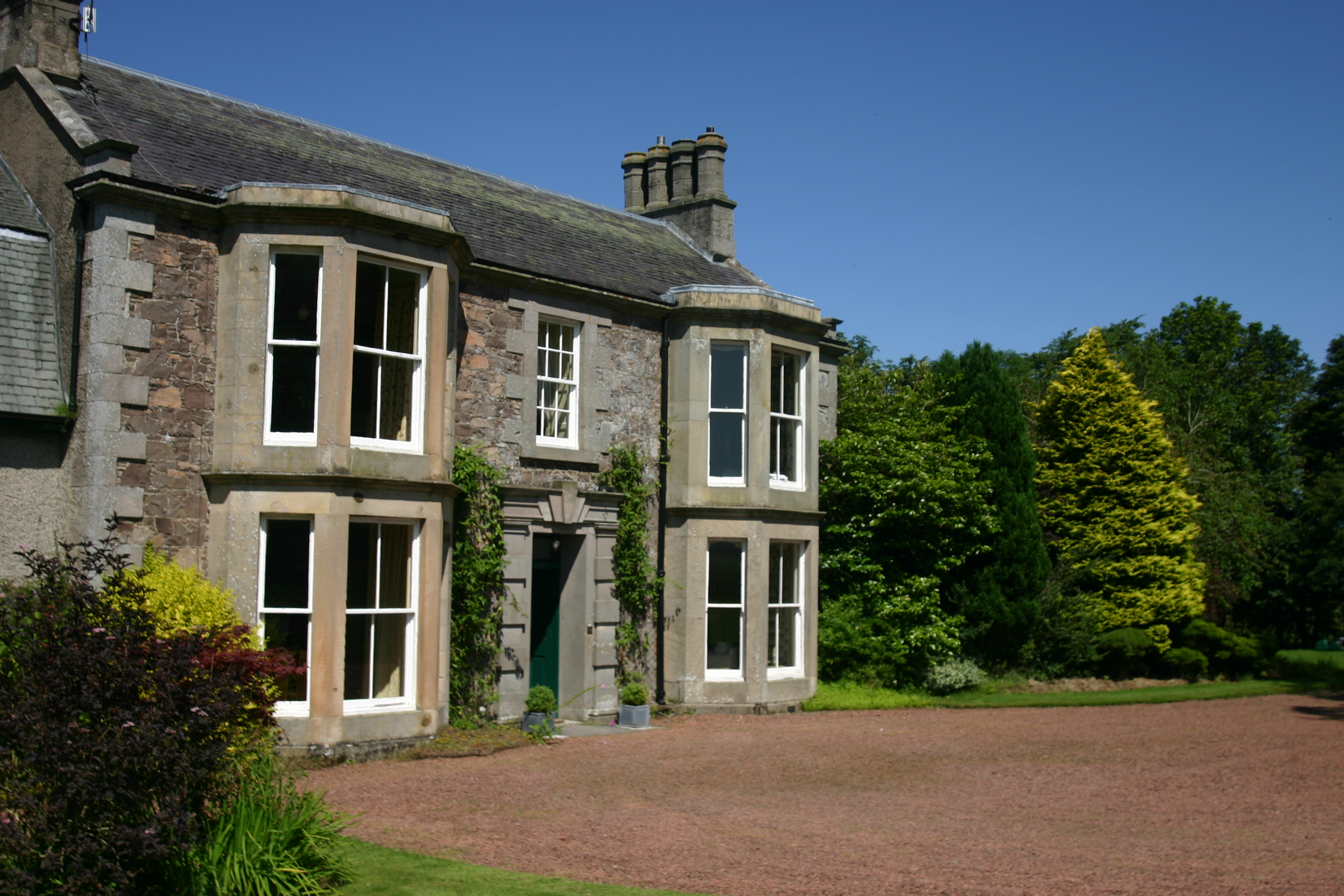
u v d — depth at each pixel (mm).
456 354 13758
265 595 11531
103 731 5812
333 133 16422
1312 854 8031
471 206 16312
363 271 12203
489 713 13875
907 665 18719
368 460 11836
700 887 6980
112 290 11156
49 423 11219
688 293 16547
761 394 16469
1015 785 10695
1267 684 22375
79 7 13148
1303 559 31109
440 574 12586
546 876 7125
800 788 10391
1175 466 24328
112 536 10953
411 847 7859
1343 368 36500
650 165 21531
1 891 5480
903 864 7586
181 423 11539
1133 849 8109
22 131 12734
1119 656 22281
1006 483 20297
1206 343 45938
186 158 12820
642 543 15930
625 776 10883
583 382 15516
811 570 17312
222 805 6621
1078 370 24609
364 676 12031
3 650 6031
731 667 16375
